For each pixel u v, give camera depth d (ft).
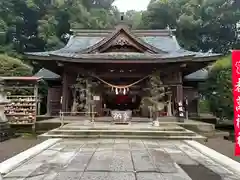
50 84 64.18
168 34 68.18
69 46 62.03
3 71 68.49
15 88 50.47
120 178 15.42
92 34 70.18
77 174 16.20
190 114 57.88
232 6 117.80
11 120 45.14
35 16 120.98
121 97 61.31
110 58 47.01
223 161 20.01
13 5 108.27
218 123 57.77
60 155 22.09
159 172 16.94
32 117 45.44
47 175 15.93
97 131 33.30
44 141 29.63
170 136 32.40
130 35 51.96
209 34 128.88
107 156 21.71
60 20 118.62
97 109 54.19
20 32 118.52
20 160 19.72
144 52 53.01
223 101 61.11
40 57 46.57
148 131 33.37
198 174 16.62
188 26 115.75
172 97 50.96
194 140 31.58
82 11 116.67
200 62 47.73
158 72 49.34
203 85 67.67
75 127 35.29
